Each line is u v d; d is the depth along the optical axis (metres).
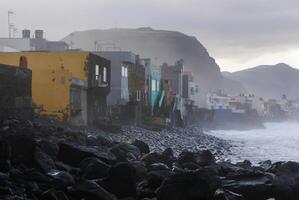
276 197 17.31
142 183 16.69
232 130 115.75
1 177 13.33
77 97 44.84
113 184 15.42
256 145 66.31
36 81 43.00
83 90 46.84
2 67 30.44
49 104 42.75
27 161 16.38
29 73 34.16
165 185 14.78
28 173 14.98
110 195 14.33
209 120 113.69
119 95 63.69
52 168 16.91
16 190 12.97
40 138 21.77
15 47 77.44
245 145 65.19
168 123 74.62
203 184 14.59
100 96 52.69
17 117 31.08
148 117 69.00
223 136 84.81
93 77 49.75
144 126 61.44
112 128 46.41
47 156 17.27
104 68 54.75
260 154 50.50
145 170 18.14
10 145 16.09
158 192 14.84
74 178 15.79
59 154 19.41
